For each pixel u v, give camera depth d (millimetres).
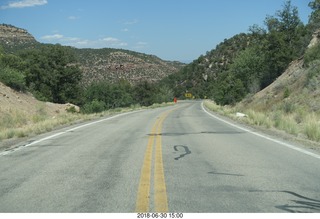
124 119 29703
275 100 38406
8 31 128125
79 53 153625
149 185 7781
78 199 6824
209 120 27734
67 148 13141
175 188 7543
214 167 9609
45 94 57344
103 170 9312
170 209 6211
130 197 6918
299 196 6980
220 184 7863
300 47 57094
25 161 10680
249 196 6973
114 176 8641
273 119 24000
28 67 58250
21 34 130625
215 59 175125
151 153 11867
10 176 8758
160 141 14953
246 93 65688
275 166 9703
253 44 74188
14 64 54938
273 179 8289
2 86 33156
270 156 11234
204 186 7699
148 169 9391
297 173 8883
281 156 11219
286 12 61250
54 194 7172
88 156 11398
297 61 44750
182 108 58062
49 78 59219
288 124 19312
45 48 62031
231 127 21375
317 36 45719
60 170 9352
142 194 7102
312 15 50875
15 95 33406
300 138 15609
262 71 65500
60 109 38844
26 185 7887
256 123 22781
